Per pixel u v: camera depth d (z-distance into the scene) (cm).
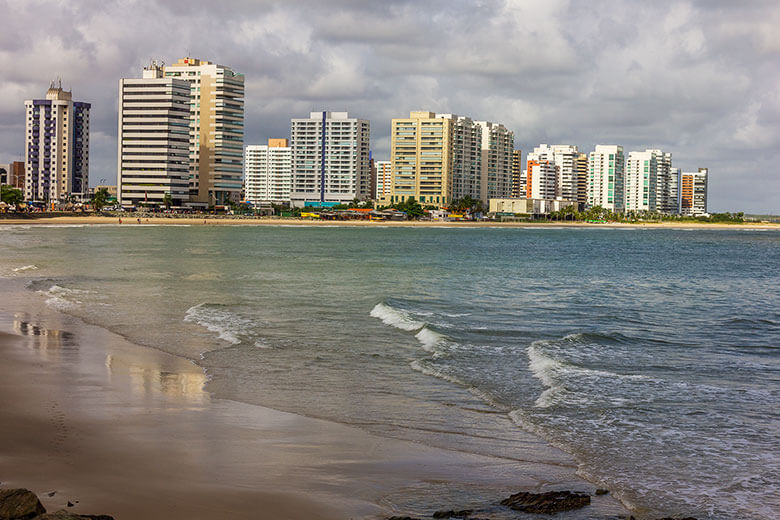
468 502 1052
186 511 953
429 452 1298
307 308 3494
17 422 1376
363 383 1881
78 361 2078
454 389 1827
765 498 1117
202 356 2219
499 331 2886
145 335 2602
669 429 1483
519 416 1566
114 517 917
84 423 1388
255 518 943
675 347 2622
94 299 3706
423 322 3006
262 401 1662
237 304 3591
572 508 1042
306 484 1094
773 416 1594
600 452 1327
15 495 873
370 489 1088
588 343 2603
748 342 2788
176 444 1275
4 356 2122
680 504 1086
